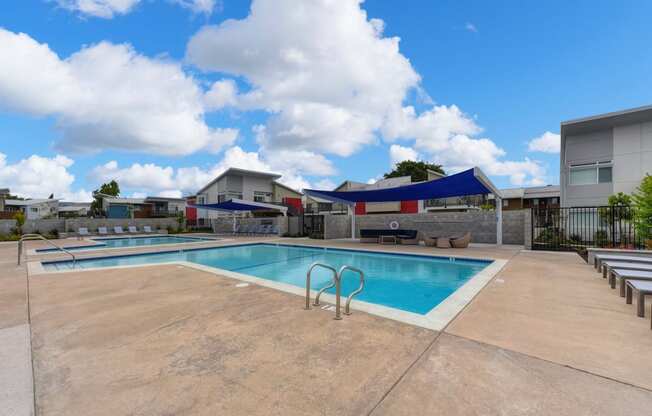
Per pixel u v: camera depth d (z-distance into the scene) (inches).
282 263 414.6
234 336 127.0
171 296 193.6
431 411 75.9
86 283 232.5
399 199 671.1
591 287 211.3
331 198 681.0
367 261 421.1
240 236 903.7
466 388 85.8
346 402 80.3
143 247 550.0
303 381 91.0
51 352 113.7
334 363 101.9
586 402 79.1
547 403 78.7
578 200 586.6
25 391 87.3
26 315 157.2
